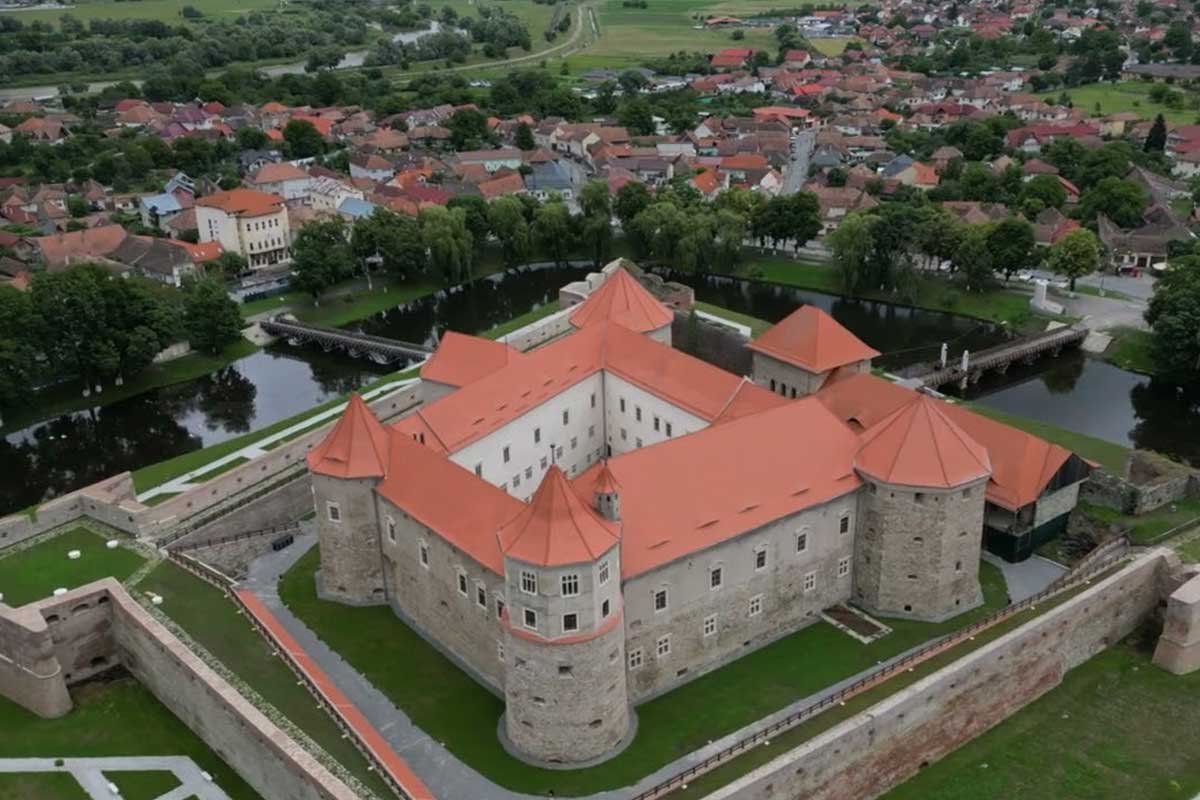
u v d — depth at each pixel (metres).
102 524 119.75
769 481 98.25
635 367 129.25
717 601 95.88
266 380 193.38
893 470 99.44
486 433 116.31
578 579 81.19
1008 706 96.69
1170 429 163.75
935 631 101.56
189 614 103.25
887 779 88.94
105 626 104.25
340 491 103.12
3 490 157.50
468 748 87.94
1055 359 190.50
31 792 89.25
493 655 93.81
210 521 117.50
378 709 92.38
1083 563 108.19
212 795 88.69
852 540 104.06
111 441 171.75
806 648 100.00
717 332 182.00
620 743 88.25
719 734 88.94
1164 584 107.12
